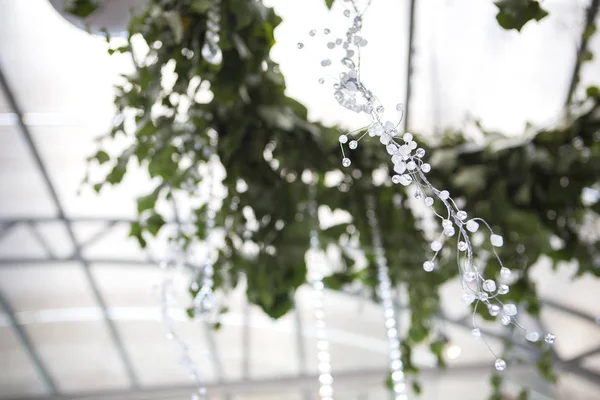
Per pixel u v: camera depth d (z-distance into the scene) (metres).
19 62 5.53
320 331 1.90
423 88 4.75
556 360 8.48
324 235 2.20
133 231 2.03
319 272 2.02
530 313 2.32
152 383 9.98
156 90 1.65
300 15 3.39
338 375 9.52
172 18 1.53
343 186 2.17
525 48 4.43
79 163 6.92
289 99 1.93
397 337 2.12
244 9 1.55
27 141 6.61
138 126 1.73
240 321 9.20
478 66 4.59
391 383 2.24
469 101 4.87
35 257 8.34
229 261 2.04
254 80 1.82
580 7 3.10
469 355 9.09
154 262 8.47
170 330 1.84
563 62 4.41
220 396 9.81
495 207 2.09
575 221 2.25
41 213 7.75
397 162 0.93
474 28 4.33
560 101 4.73
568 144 2.14
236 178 1.98
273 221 2.00
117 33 1.72
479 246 2.17
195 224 2.04
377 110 1.01
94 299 9.03
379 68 4.58
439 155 2.17
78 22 1.69
